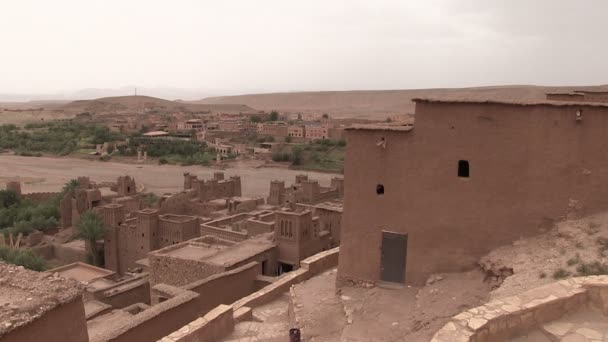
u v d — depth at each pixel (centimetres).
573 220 1255
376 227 1427
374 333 1168
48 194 7138
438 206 1348
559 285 795
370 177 1425
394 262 1412
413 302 1298
